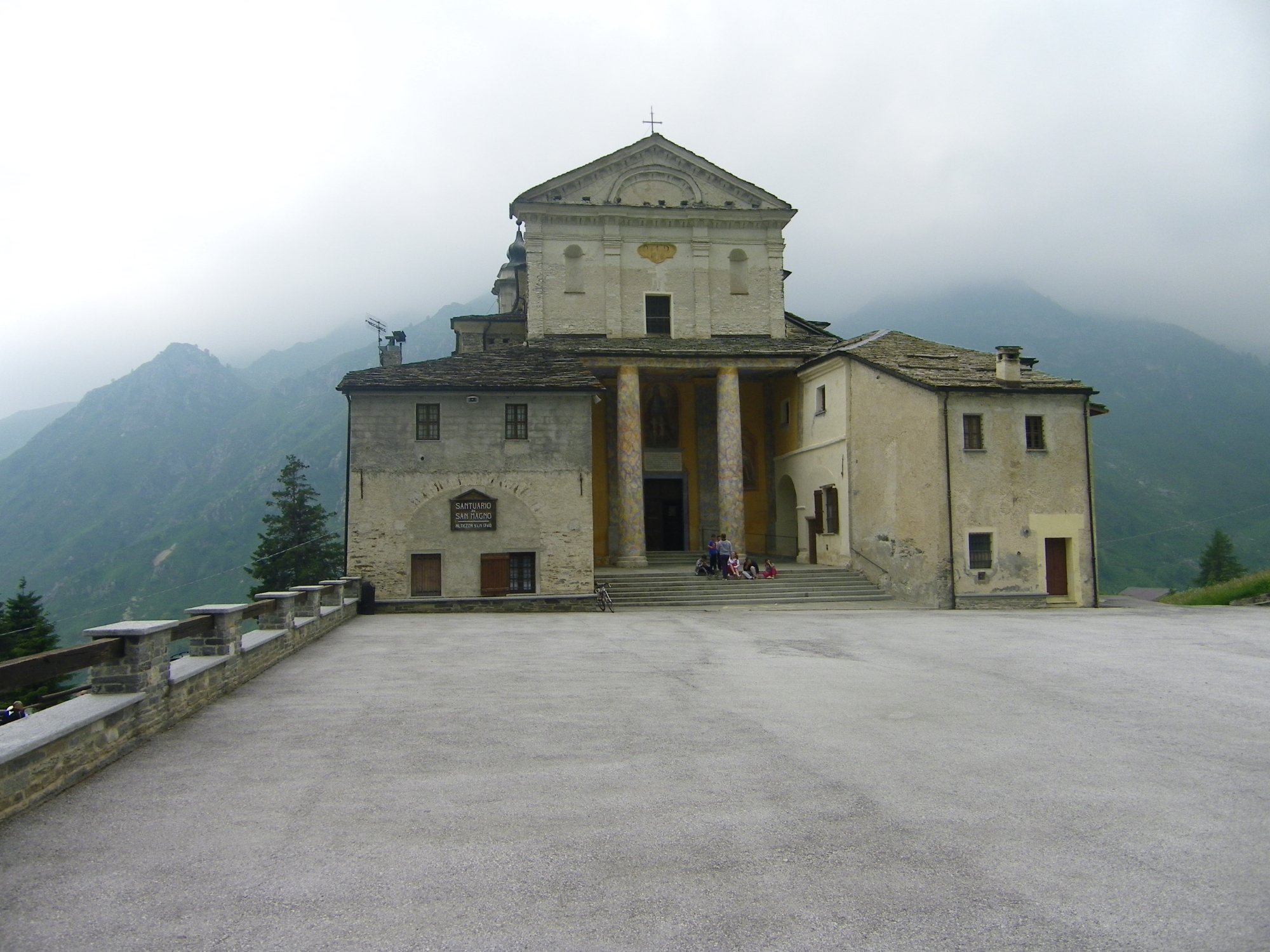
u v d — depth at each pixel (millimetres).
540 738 10820
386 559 31547
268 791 8727
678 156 42812
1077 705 12719
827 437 38531
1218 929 5746
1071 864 6762
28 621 45844
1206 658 17500
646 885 6438
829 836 7359
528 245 41594
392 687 14352
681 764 9578
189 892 6434
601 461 43469
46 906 6230
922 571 31891
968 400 31484
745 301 42969
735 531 39062
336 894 6367
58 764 8664
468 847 7238
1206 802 8219
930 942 5566
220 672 13523
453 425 32406
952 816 7840
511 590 32062
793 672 15914
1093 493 32656
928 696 13484
